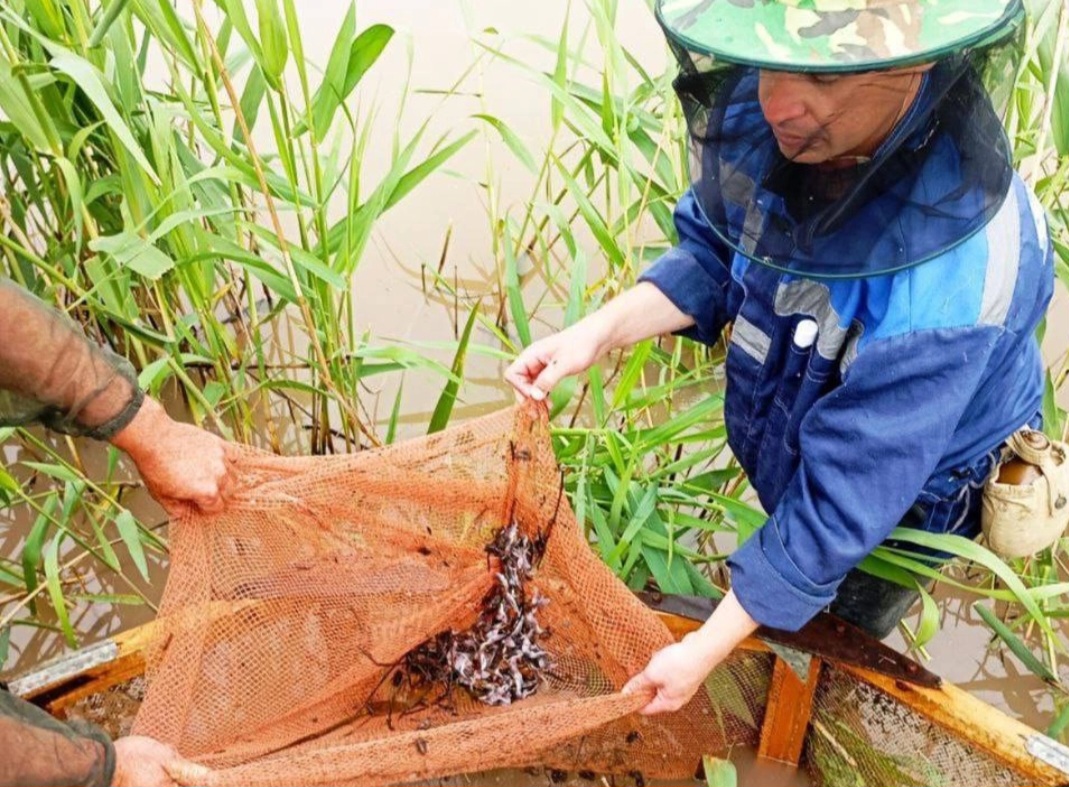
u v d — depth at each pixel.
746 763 1.81
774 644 1.60
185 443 1.35
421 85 2.58
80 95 1.87
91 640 2.01
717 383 2.25
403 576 1.57
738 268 1.45
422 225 2.46
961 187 1.15
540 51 2.63
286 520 1.44
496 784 1.75
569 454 1.98
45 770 1.06
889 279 1.25
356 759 1.27
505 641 1.61
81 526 2.11
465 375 2.33
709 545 2.16
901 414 1.23
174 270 1.95
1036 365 1.46
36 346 1.19
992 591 1.74
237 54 2.06
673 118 2.21
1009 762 1.47
